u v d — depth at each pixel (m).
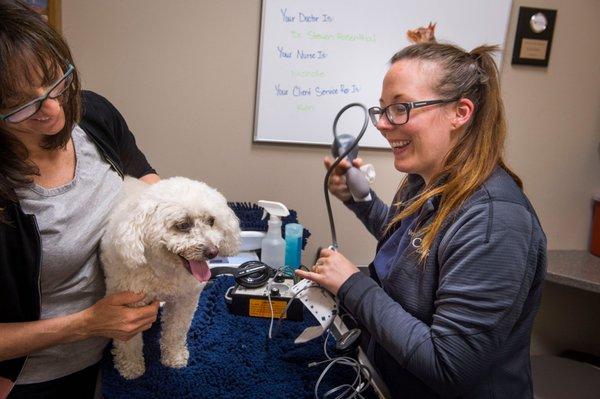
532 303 0.76
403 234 0.89
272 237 1.38
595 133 1.81
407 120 0.77
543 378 1.37
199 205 0.86
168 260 0.83
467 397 0.75
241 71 1.56
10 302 0.74
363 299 0.76
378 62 1.60
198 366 0.91
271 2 1.49
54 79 0.66
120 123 1.07
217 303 1.13
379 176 1.73
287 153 1.65
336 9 1.53
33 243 0.73
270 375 0.88
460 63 0.78
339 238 1.76
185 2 1.47
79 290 0.83
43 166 0.78
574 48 1.71
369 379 0.84
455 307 0.67
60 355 0.85
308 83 1.58
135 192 0.90
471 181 0.73
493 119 0.78
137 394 0.81
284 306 1.08
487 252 0.66
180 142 1.60
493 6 1.61
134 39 1.48
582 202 1.88
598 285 1.49
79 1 1.42
